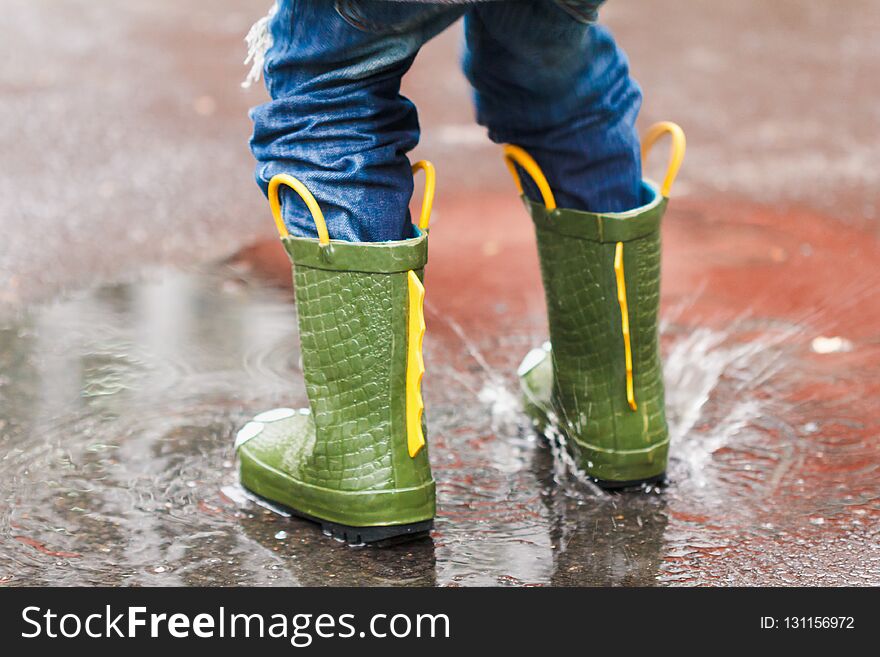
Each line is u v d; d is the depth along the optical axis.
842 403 3.03
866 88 6.55
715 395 3.09
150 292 3.80
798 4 8.58
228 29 7.88
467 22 2.37
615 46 2.41
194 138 5.59
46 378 3.12
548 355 2.90
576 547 2.35
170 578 2.23
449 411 3.00
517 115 2.43
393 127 2.26
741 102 6.27
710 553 2.33
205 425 2.88
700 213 4.66
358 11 2.06
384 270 2.22
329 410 2.34
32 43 7.25
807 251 4.23
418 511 2.34
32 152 5.27
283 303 3.74
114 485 2.58
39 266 3.99
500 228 4.55
